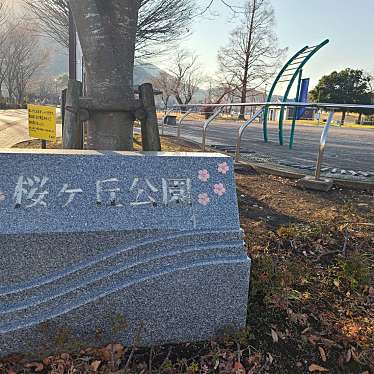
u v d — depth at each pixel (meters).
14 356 1.97
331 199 4.86
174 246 2.08
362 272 2.83
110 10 3.41
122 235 2.00
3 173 2.00
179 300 2.10
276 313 2.44
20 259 1.91
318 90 41.31
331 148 11.10
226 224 2.17
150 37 10.87
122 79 3.53
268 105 6.75
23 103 38.22
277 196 4.93
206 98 52.00
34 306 1.94
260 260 2.88
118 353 2.03
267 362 2.06
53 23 11.88
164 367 1.94
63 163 2.09
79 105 3.48
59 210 1.97
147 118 3.75
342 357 2.12
